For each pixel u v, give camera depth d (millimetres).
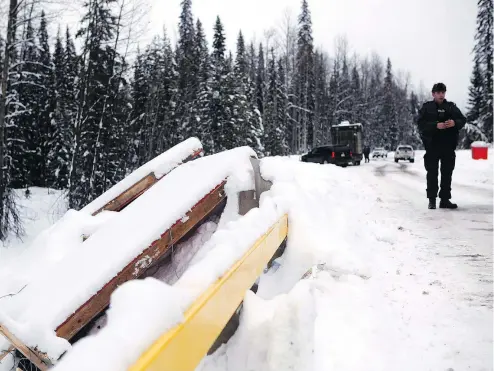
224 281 1666
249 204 3377
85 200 16734
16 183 26578
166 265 3139
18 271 3242
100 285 2406
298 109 59969
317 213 3875
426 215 6277
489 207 6957
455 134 6719
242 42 45562
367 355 2254
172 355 1169
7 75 12547
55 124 31141
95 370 938
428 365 2189
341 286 3014
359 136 33406
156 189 3344
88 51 17312
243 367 2082
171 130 32188
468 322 2641
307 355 2008
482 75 51594
